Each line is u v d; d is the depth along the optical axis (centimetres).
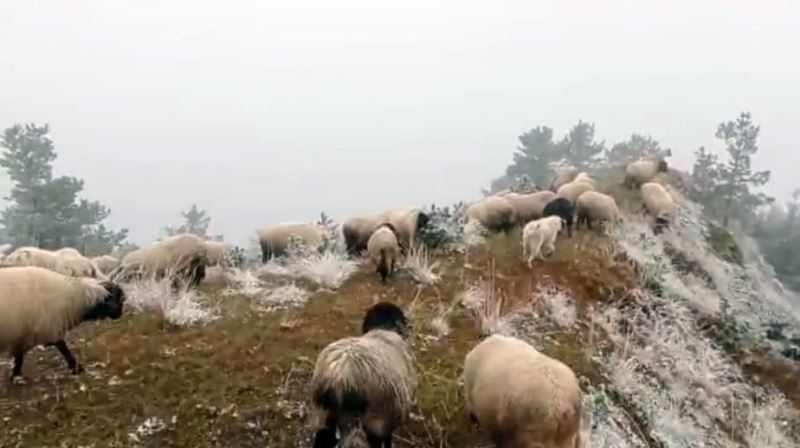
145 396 754
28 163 2866
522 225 1561
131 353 849
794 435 1020
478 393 682
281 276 1197
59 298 767
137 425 707
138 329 927
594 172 2344
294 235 1370
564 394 629
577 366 927
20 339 750
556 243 1388
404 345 695
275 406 750
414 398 790
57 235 2647
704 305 1289
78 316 787
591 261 1279
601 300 1168
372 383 615
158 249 1141
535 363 655
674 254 1507
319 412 617
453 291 1117
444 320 998
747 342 1240
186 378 792
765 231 3228
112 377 790
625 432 841
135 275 1127
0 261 1159
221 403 749
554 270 1229
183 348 867
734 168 3177
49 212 2711
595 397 862
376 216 1360
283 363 838
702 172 3195
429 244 1331
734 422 991
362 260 1299
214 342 890
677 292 1280
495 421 659
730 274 1575
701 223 1828
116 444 679
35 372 801
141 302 1016
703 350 1133
